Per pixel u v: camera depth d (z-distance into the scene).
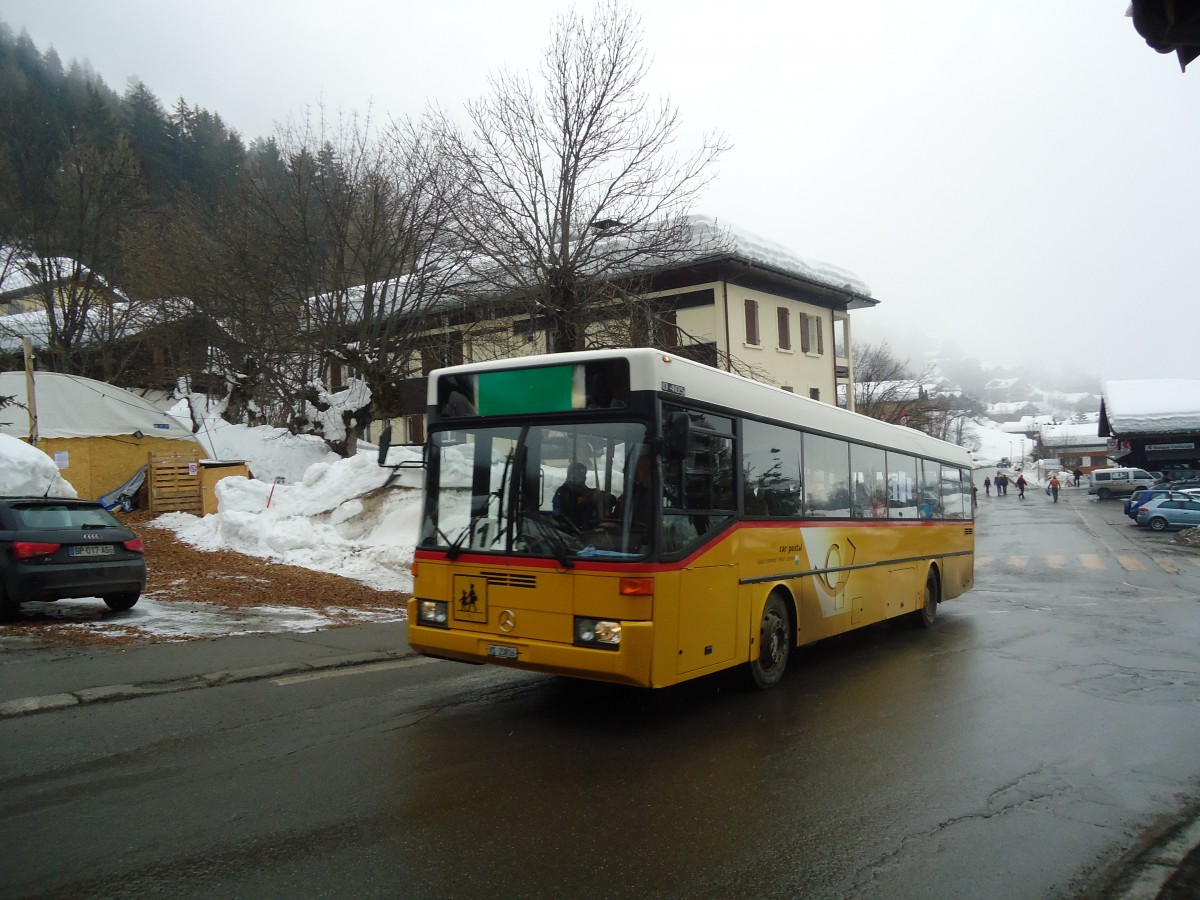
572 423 7.14
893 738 7.06
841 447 10.67
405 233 25.88
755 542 8.37
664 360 7.09
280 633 10.90
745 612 8.16
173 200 39.53
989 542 34.75
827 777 6.03
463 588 7.32
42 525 10.68
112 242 36.94
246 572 15.15
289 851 4.55
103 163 37.72
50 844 4.60
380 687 8.55
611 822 5.09
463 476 7.54
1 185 36.03
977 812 5.45
